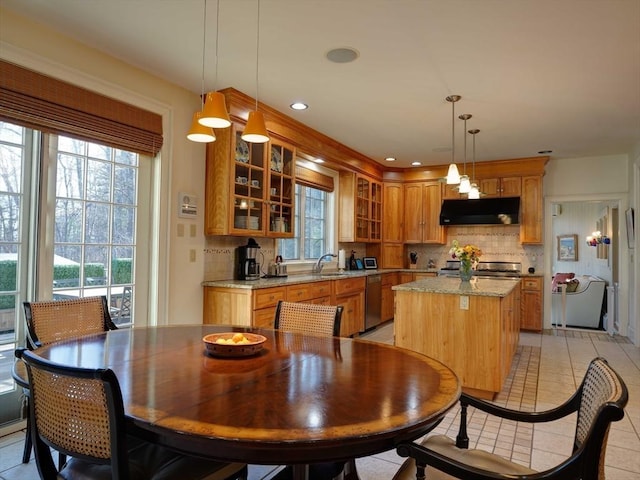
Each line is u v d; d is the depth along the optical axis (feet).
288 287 12.91
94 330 7.77
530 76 10.35
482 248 21.42
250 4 7.40
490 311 10.58
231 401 3.83
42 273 8.61
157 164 10.85
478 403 5.03
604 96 11.64
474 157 18.78
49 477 4.12
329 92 11.55
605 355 14.98
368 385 4.33
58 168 8.96
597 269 26.17
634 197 17.04
